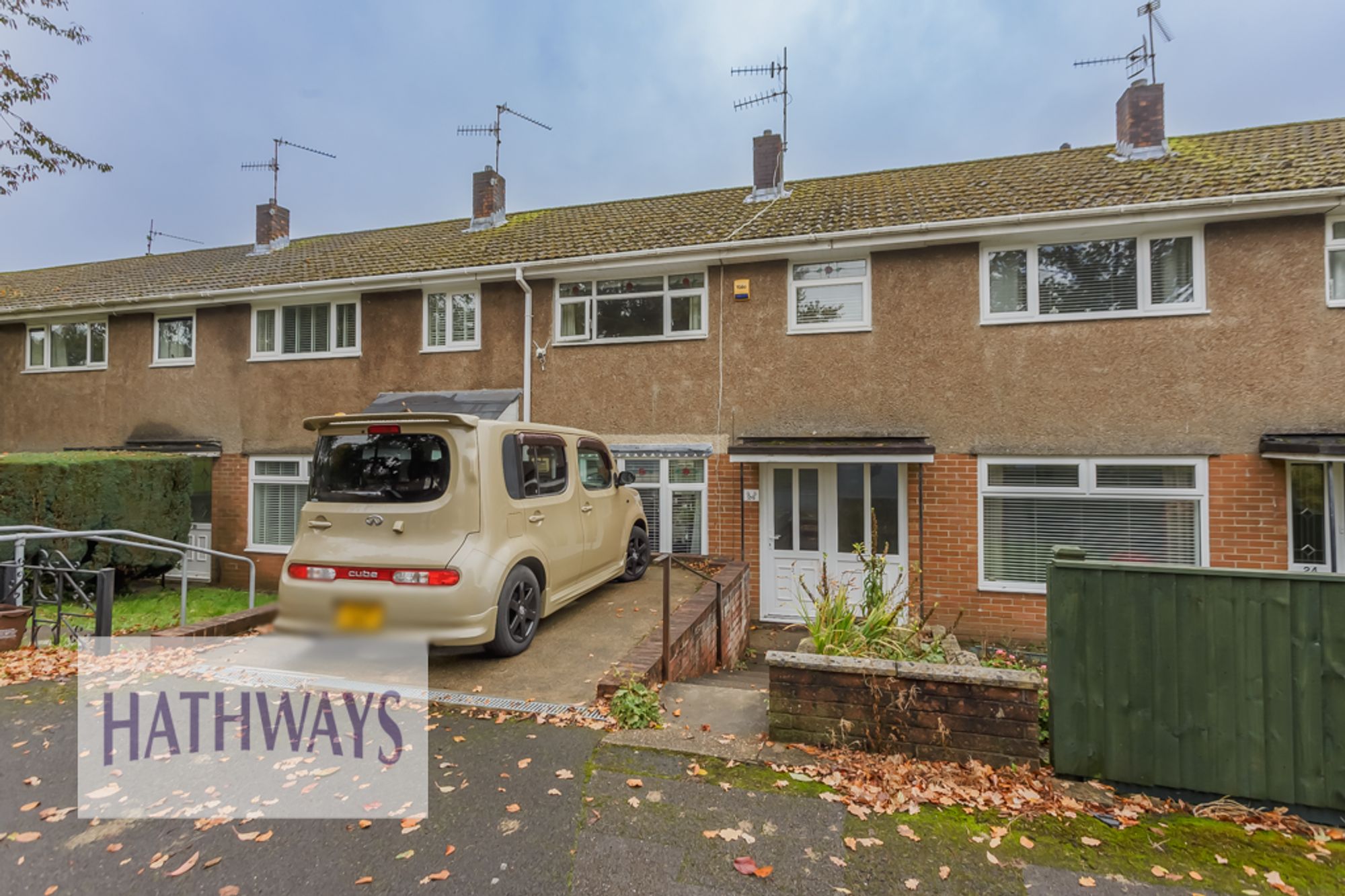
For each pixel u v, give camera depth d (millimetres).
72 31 9438
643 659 4484
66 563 6258
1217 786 3115
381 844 2650
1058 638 3307
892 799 3010
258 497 11258
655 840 2689
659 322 9812
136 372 11906
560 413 9984
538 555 5125
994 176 10148
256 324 11438
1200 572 3160
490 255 10766
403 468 4668
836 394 8953
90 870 2479
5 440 12523
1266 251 7555
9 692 4180
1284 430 7441
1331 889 2477
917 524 8617
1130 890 2447
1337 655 3008
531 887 2408
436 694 4094
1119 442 7953
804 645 4277
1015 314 8367
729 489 9312
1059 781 3246
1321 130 9344
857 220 9164
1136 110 9719
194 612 8703
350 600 4473
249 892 2369
